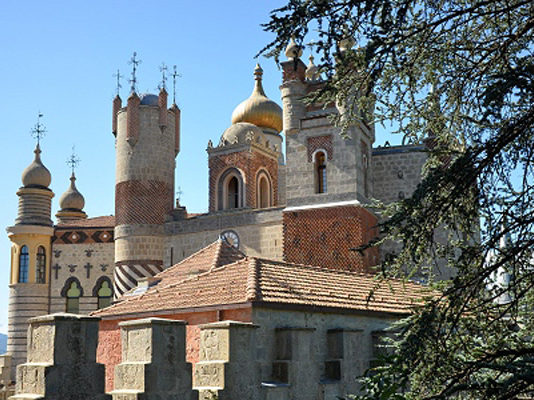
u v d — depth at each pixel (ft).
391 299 73.67
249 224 150.41
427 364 33.63
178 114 176.86
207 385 46.93
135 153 165.07
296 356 56.39
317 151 142.10
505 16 38.96
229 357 46.88
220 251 93.40
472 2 38.75
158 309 63.87
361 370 61.62
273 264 71.05
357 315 65.51
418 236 34.01
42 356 39.75
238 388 47.06
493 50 37.86
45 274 186.09
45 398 38.09
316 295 64.95
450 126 39.96
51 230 187.01
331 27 33.30
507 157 33.60
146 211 162.50
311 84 147.23
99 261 185.78
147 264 159.94
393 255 35.53
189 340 61.31
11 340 180.86
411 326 34.58
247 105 187.11
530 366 28.76
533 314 37.47
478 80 38.06
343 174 138.92
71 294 185.47
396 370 32.58
